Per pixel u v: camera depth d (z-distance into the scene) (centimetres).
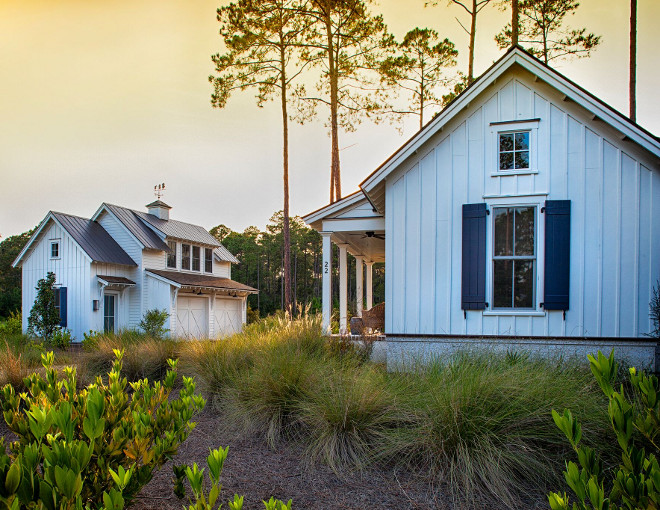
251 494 376
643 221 775
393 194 888
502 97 846
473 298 835
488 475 384
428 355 779
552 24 1875
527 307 822
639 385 207
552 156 820
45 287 1888
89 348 1149
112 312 2098
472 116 859
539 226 818
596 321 788
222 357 709
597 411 434
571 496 368
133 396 318
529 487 383
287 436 517
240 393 579
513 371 520
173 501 354
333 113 1981
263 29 1914
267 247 5722
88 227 2155
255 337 888
